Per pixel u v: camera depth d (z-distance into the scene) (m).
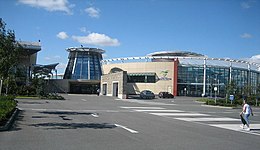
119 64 91.88
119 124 15.13
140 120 17.50
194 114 23.81
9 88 36.94
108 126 14.20
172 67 83.94
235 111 30.62
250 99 51.31
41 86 44.94
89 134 11.55
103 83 72.94
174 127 14.73
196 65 83.81
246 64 90.06
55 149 8.63
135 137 11.16
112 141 10.16
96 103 35.56
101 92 74.69
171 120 18.23
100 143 9.73
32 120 15.88
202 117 21.36
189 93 83.75
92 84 96.31
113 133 11.99
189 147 9.56
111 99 49.59
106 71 96.06
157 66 85.44
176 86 83.31
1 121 13.42
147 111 25.09
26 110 22.17
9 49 16.72
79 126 13.89
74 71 94.62
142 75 87.00
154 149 9.06
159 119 18.58
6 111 15.15
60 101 37.25
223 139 11.48
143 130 13.16
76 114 20.22
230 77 84.38
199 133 12.91
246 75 88.31
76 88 95.38
